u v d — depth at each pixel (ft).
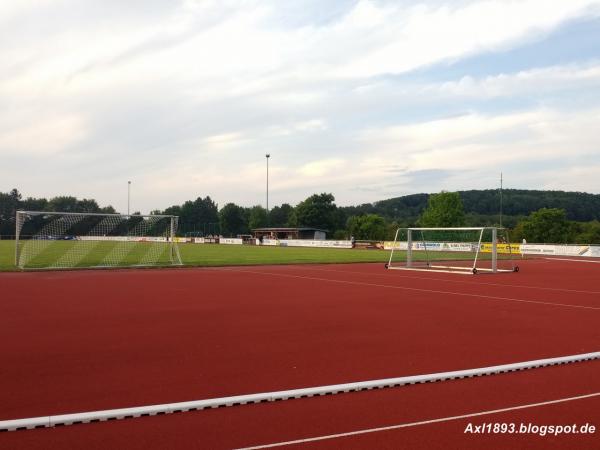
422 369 24.99
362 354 28.14
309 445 16.02
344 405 19.71
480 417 18.47
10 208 434.30
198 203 503.61
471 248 182.39
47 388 21.94
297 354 28.14
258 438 16.56
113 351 28.86
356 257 139.54
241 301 50.34
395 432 17.06
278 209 446.19
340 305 47.73
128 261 115.55
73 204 453.99
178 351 28.86
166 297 53.36
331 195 365.81
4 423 17.33
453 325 37.37
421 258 139.03
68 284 66.90
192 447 15.92
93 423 17.92
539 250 168.96
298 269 96.32
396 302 50.19
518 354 28.27
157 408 18.84
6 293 56.70
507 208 453.17
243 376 23.72
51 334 33.68
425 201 545.85
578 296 55.98
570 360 26.50
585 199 447.01
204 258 129.70
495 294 57.62
